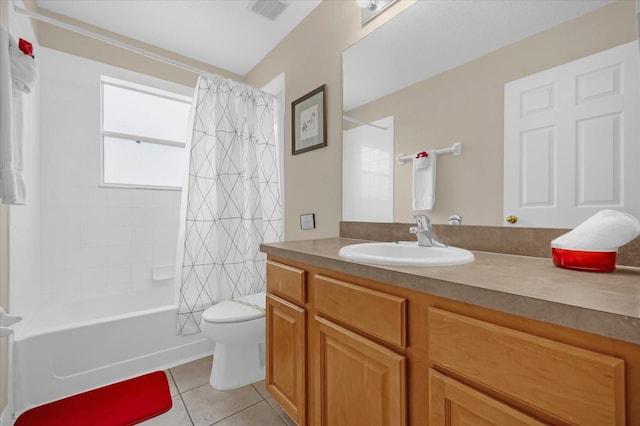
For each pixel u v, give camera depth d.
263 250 1.45
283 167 2.32
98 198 2.36
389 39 1.51
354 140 1.71
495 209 1.14
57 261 2.19
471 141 1.21
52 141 2.16
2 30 1.06
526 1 1.07
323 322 1.08
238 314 1.71
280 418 1.46
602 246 0.79
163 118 2.77
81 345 1.65
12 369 1.44
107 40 1.77
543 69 1.02
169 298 2.63
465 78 1.23
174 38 2.37
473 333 0.65
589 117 0.92
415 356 0.78
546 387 0.54
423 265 0.88
